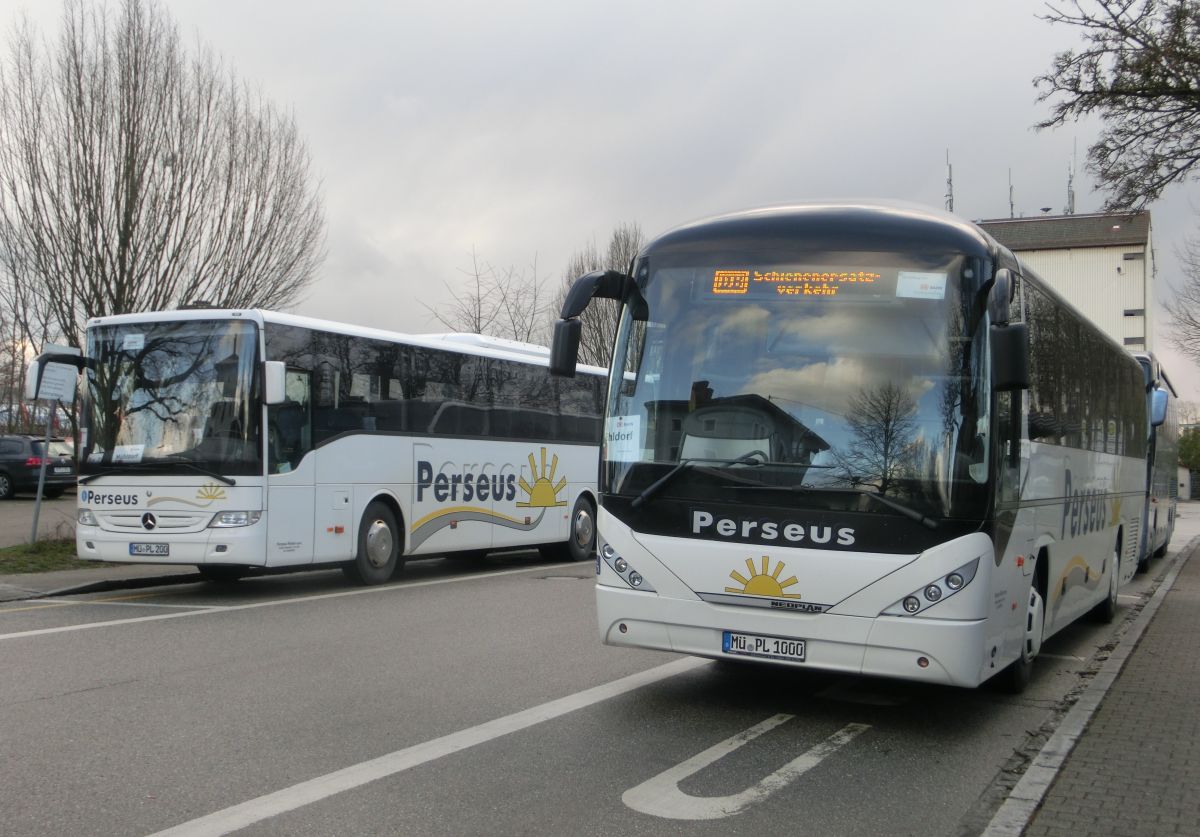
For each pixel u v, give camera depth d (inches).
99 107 690.8
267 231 769.6
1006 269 265.6
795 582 258.1
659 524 274.8
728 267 283.7
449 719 273.0
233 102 759.1
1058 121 435.2
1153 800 216.8
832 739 268.1
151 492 509.4
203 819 194.5
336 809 201.3
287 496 519.5
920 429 256.5
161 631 408.2
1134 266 2001.7
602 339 1617.9
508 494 690.8
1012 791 223.6
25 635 395.9
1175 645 428.5
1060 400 360.5
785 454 264.2
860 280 271.0
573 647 381.1
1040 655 412.2
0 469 1268.5
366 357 577.9
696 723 278.5
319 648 372.5
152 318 524.4
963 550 249.9
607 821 199.2
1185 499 3004.4
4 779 217.3
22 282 703.1
